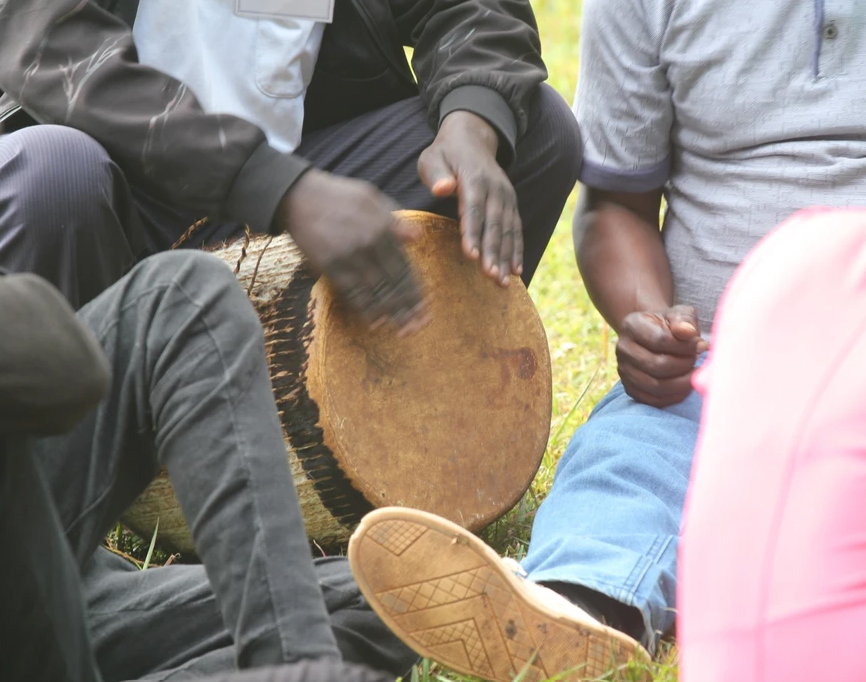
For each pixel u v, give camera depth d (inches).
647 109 386.9
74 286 319.3
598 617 296.2
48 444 231.0
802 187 363.9
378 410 333.4
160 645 265.0
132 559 349.4
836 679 177.2
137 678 265.0
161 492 335.6
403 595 261.7
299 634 205.2
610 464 330.3
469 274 355.3
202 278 223.8
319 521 335.9
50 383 181.3
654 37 379.6
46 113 324.5
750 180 371.2
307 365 320.5
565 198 402.3
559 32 1146.7
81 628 205.6
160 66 344.8
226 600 209.5
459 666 270.5
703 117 375.9
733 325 213.2
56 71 323.9
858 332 197.3
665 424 348.8
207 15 343.9
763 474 193.6
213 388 215.5
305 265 326.3
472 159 335.3
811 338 200.5
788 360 200.7
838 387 193.5
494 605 265.9
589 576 295.0
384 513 255.9
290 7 348.5
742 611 187.9
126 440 228.8
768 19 362.0
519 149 377.4
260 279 330.0
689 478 335.3
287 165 305.0
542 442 373.1
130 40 331.6
